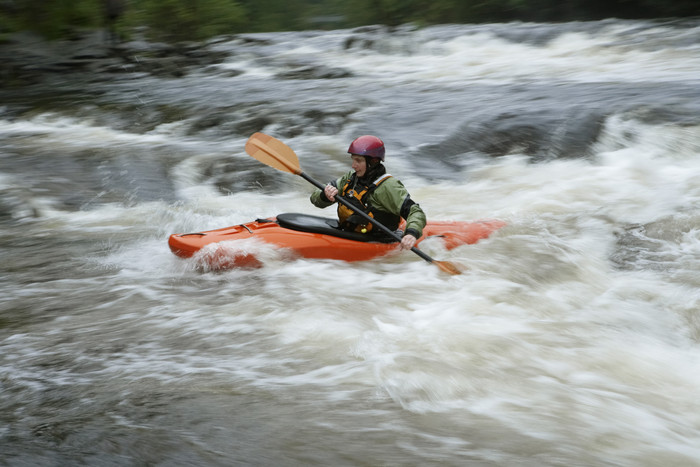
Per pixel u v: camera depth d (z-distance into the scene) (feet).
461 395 20.47
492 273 31.86
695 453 17.47
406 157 60.95
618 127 59.98
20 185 52.19
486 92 82.02
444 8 210.79
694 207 42.73
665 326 26.43
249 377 21.58
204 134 74.64
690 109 62.13
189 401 19.93
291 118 74.59
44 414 19.16
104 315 27.40
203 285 30.71
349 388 20.81
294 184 55.57
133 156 60.75
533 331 25.46
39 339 24.95
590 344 24.40
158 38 153.48
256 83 102.06
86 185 53.52
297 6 275.18
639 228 39.04
